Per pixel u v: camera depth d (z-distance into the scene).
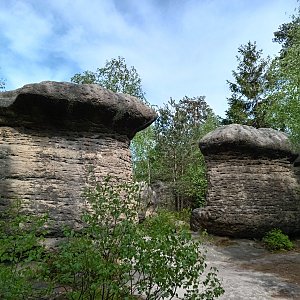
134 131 9.50
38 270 4.68
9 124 7.88
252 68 30.17
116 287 4.10
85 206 7.85
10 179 7.52
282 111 11.96
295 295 7.62
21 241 4.23
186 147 27.55
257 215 13.83
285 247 13.10
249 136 14.02
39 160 7.83
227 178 14.20
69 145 8.21
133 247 4.28
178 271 4.36
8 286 3.87
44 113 7.92
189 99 35.41
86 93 8.01
